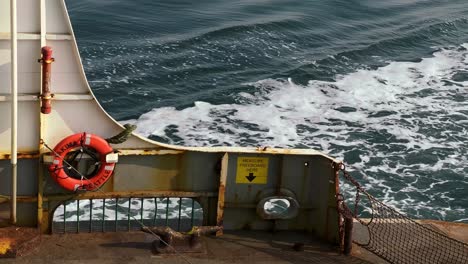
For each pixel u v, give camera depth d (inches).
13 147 313.6
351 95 1094.4
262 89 1098.7
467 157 880.3
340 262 340.8
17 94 310.3
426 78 1193.4
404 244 363.3
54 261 320.8
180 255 333.4
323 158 350.3
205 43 1300.4
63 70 313.6
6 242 321.4
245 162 346.9
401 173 831.7
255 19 1451.8
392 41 1393.9
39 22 301.6
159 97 1045.2
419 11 1622.8
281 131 942.4
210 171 346.6
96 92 1047.0
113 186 340.5
